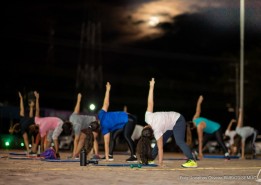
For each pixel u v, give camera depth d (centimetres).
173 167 981
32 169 852
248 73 4025
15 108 2558
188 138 1409
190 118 4478
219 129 1472
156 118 977
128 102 4638
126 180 689
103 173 798
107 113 1197
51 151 1207
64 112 2730
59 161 1109
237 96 3569
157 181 682
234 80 3922
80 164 975
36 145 1371
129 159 1209
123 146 3020
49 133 1330
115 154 1873
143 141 1000
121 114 1210
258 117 4006
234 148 1744
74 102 4634
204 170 923
